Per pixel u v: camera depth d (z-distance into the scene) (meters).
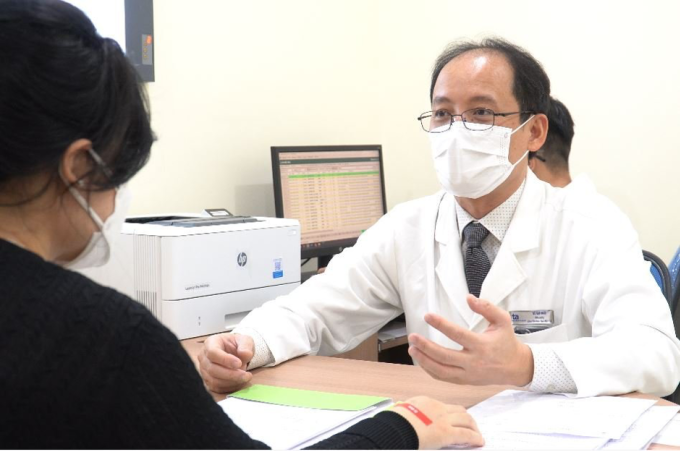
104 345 0.72
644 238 2.81
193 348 1.70
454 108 1.59
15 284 0.72
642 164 2.79
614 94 2.83
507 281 1.58
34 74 0.74
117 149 0.82
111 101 0.80
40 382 0.69
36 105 0.74
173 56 2.48
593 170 2.90
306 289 1.71
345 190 2.82
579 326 1.54
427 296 1.70
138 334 0.74
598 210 1.60
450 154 1.59
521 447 0.98
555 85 2.95
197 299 1.81
